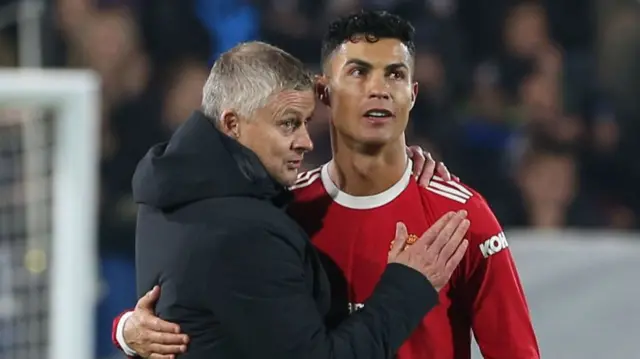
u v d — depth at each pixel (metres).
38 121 18.28
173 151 10.30
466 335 11.17
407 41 10.67
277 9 25.50
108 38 24.69
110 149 24.44
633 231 24.84
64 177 17.97
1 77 17.55
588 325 14.66
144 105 24.67
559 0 26.20
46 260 18.27
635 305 14.62
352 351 9.95
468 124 24.95
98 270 23.81
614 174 25.56
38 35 23.27
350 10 25.05
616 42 26.11
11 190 18.38
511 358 10.84
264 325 9.94
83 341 18.00
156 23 25.30
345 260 11.04
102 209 24.08
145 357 10.45
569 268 14.93
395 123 10.64
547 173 24.66
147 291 10.57
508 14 25.86
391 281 10.24
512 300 10.85
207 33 25.50
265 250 9.98
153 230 10.49
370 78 10.55
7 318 18.22
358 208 11.05
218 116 10.45
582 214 24.80
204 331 10.17
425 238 10.41
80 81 17.86
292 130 10.44
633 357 14.48
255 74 10.29
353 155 10.93
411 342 10.88
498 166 24.81
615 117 25.81
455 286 10.94
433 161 11.36
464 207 10.90
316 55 25.20
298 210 11.25
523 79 25.47
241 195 10.20
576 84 25.91
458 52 25.17
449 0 25.33
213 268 9.98
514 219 24.70
